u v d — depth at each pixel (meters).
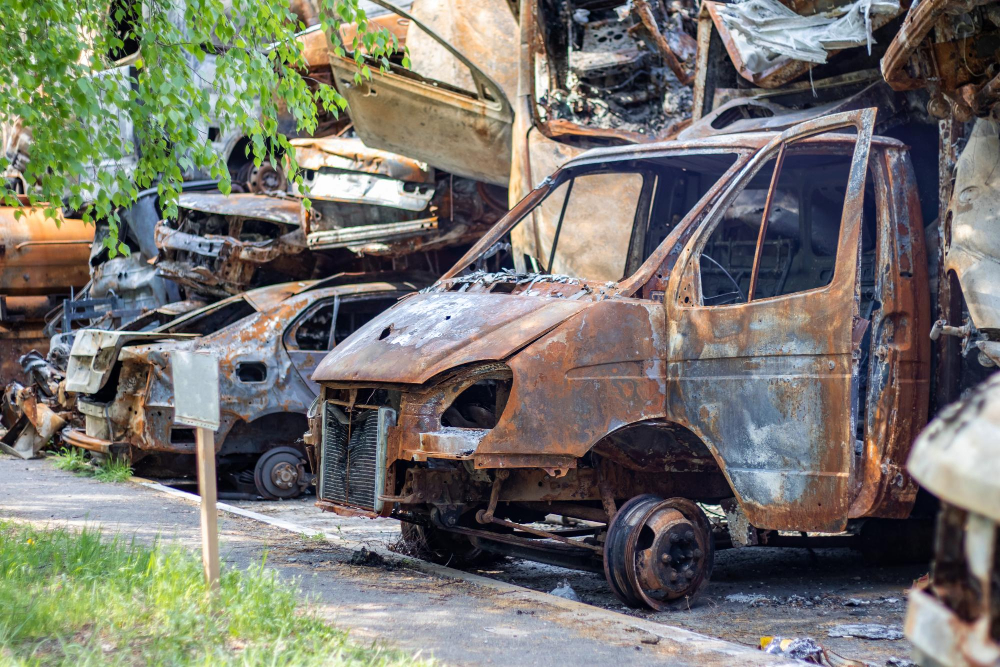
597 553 6.45
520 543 6.76
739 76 10.12
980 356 6.09
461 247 15.27
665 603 6.29
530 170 10.95
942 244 6.60
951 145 6.69
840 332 5.75
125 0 7.97
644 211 8.79
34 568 5.51
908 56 6.13
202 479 4.99
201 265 15.64
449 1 12.48
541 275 6.89
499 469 6.33
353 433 6.73
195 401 4.99
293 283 13.22
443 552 7.68
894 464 6.30
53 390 14.48
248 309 13.02
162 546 6.41
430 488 6.40
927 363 6.59
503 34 12.34
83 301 18.45
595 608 5.61
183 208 15.92
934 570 1.79
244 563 6.69
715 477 7.17
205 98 7.89
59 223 7.93
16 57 7.34
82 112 7.45
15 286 20.12
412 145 13.37
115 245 7.86
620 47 11.45
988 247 5.98
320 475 7.00
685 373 6.29
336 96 8.56
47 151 7.60
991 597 1.64
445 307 6.80
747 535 6.36
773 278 8.70
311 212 14.72
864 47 8.61
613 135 10.86
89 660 3.71
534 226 9.30
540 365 5.93
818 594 6.82
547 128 11.09
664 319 6.41
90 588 5.00
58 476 12.27
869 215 8.15
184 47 7.88
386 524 9.89
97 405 12.11
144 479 11.68
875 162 6.70
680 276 6.42
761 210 8.69
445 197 13.88
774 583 7.25
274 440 12.08
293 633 4.48
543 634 4.95
